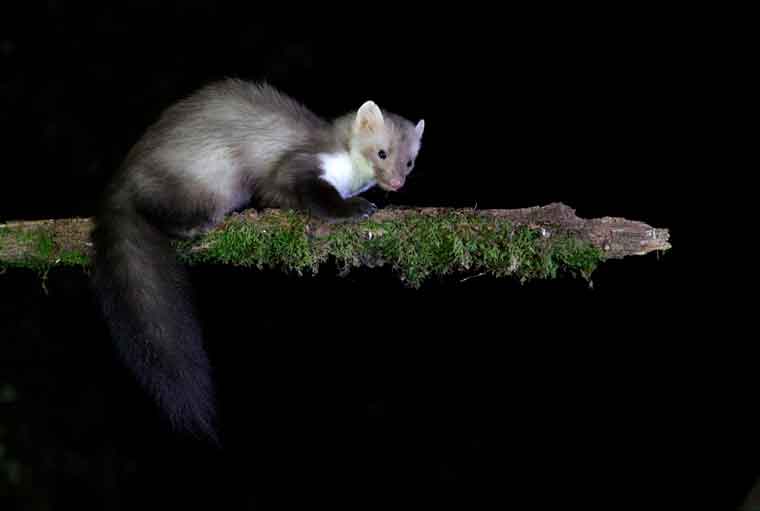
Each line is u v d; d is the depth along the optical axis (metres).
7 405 10.44
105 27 12.53
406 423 11.02
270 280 10.78
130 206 6.02
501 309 11.14
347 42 13.30
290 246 5.61
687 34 12.70
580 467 10.68
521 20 13.25
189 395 5.70
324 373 11.05
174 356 5.72
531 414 10.98
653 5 12.77
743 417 10.44
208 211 6.27
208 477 10.62
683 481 10.39
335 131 6.88
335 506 10.62
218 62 12.92
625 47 12.93
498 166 13.09
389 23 13.42
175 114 6.42
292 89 13.25
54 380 10.68
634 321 10.95
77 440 10.48
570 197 12.91
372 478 10.79
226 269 10.52
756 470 10.18
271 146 6.50
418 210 5.53
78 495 10.24
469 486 10.77
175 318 5.79
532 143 13.10
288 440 10.86
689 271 11.10
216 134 6.35
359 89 13.41
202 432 5.73
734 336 10.72
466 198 13.05
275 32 13.12
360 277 11.01
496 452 10.88
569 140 13.05
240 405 10.87
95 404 10.64
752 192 12.16
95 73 12.42
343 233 5.55
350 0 13.37
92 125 12.23
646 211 12.49
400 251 5.45
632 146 12.80
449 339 11.19
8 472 10.00
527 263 5.25
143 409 10.62
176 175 6.16
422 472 10.83
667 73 12.77
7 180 11.74
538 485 10.70
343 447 10.89
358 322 11.08
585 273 5.21
